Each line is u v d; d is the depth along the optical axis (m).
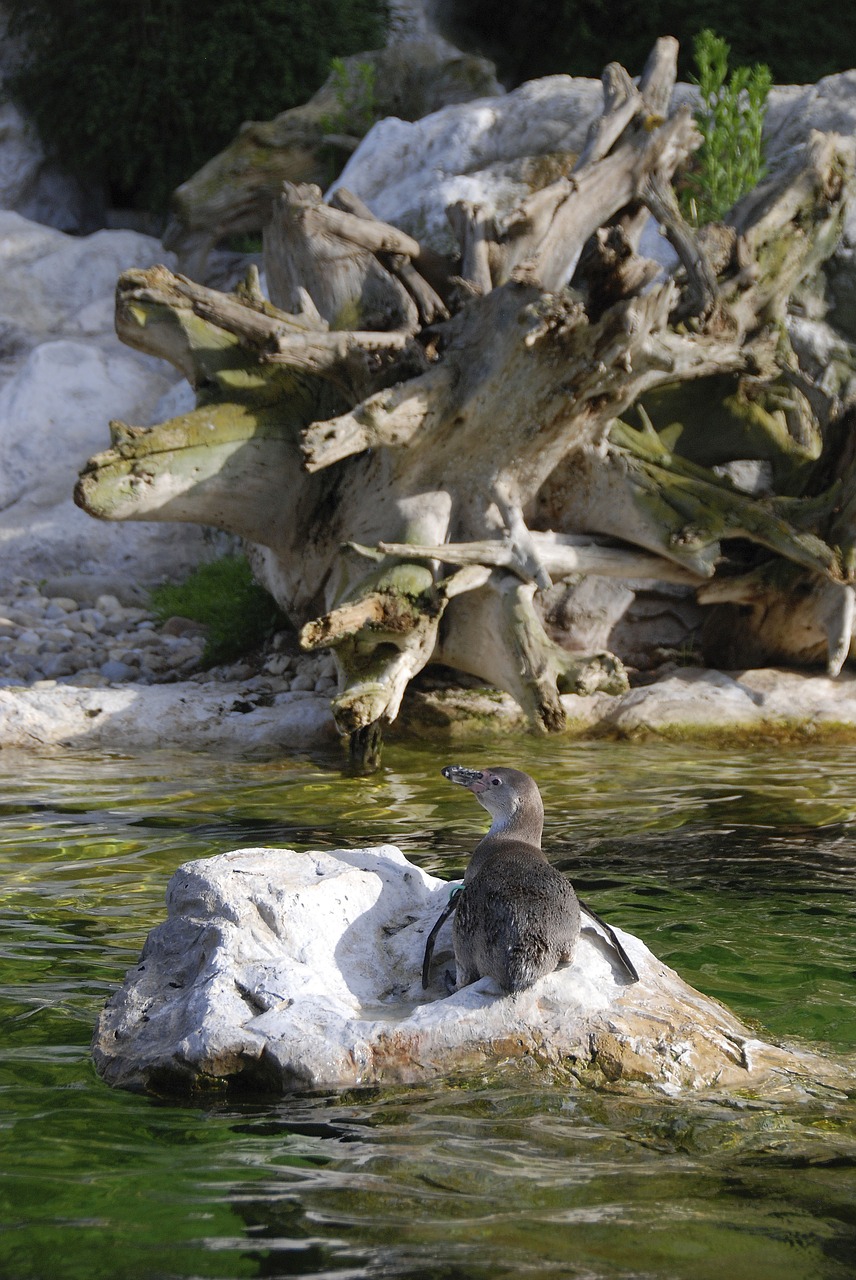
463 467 14.77
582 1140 5.46
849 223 21.02
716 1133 5.54
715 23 37.78
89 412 24.81
